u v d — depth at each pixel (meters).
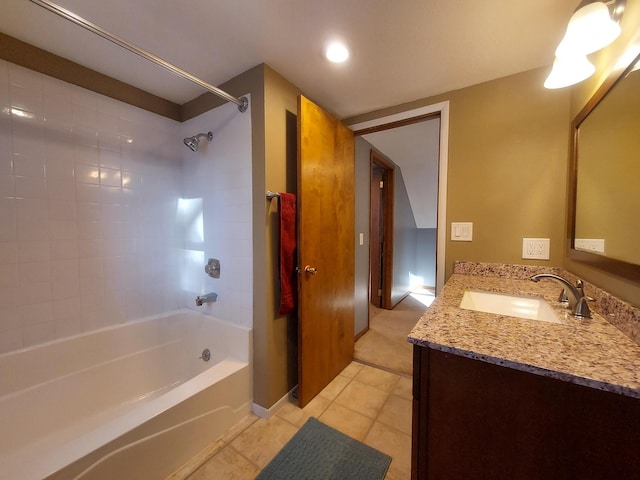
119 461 1.01
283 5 1.06
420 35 1.22
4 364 1.28
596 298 0.98
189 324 1.92
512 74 1.51
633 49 0.79
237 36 1.25
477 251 1.63
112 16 1.13
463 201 1.66
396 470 1.20
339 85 1.66
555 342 0.72
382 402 1.67
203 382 1.36
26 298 1.38
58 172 1.47
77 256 1.55
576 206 1.24
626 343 0.71
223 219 1.73
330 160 1.77
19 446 1.27
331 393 1.76
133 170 1.78
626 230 0.81
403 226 4.11
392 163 3.48
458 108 1.67
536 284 1.40
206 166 1.83
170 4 1.06
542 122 1.44
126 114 1.73
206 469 1.21
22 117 1.34
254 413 1.58
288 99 1.62
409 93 1.74
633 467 0.57
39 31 1.25
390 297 3.60
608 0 0.85
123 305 1.75
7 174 1.30
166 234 1.96
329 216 1.79
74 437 1.40
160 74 1.62
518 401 0.67
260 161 1.50
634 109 0.78
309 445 1.34
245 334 1.57
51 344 1.43
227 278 1.73
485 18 1.11
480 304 1.30
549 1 1.02
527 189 1.49
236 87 1.59
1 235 1.30
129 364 1.70
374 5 1.06
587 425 0.61
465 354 0.68
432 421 0.77
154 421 1.11
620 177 0.85
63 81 1.46
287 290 1.56
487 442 0.71
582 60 0.92
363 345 2.50
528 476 0.67
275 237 1.58
